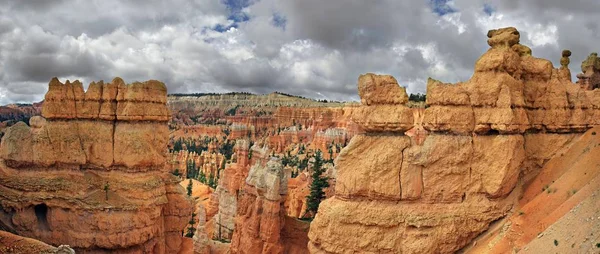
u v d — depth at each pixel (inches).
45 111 1421.0
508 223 1157.1
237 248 1802.4
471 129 1213.7
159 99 1508.4
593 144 1184.8
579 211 937.5
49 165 1406.3
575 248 831.7
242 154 3577.8
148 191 1439.5
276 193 1670.8
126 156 1424.7
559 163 1231.5
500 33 1298.0
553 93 1307.8
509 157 1175.6
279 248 1678.2
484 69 1234.0
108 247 1373.0
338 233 1168.2
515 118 1192.2
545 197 1136.2
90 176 1433.3
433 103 1223.5
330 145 5856.3
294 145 6756.9
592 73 1797.5
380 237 1157.1
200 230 1927.9
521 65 1294.3
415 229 1155.3
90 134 1444.4
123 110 1434.5
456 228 1162.0
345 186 1195.3
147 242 1464.1
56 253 1067.9
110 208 1371.8
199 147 7519.7
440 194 1189.1
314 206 2206.0
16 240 1098.7
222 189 2856.8
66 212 1375.5
